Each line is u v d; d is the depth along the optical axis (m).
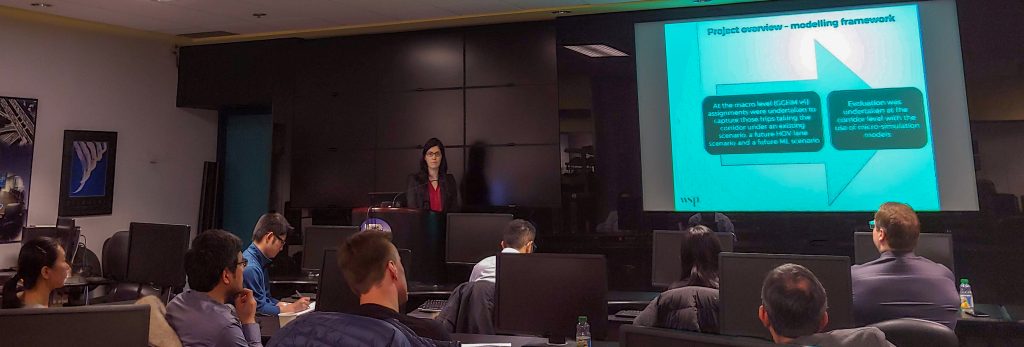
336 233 3.45
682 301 2.17
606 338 2.09
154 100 5.51
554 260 2.19
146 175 5.45
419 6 4.59
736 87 4.40
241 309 2.05
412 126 5.10
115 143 5.24
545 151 4.79
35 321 1.29
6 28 4.66
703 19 4.50
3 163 4.59
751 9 4.40
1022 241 3.83
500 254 2.28
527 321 2.19
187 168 5.75
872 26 4.16
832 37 4.23
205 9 4.61
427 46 5.12
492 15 4.81
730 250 3.14
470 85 5.00
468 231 3.58
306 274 4.24
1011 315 2.78
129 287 4.39
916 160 4.04
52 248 2.29
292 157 5.30
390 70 5.19
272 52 5.41
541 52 4.86
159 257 3.34
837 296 2.09
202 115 5.90
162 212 5.55
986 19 3.98
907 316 2.13
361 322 1.28
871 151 4.11
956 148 3.98
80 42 5.07
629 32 4.68
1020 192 3.88
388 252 1.46
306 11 4.69
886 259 2.24
